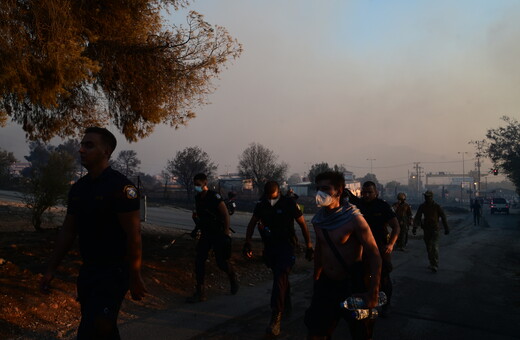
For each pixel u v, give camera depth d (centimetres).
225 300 583
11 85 591
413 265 957
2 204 1731
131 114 935
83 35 763
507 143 4256
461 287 718
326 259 313
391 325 500
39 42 628
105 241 266
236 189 5697
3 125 733
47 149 4528
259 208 488
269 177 4662
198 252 581
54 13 621
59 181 1005
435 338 456
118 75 865
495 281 775
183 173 3928
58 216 1388
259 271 780
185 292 611
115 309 261
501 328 492
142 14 828
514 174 4694
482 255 1163
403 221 1219
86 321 252
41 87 633
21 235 906
